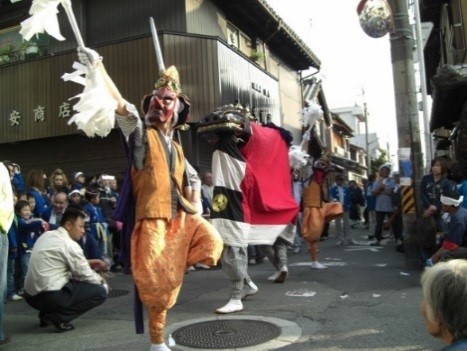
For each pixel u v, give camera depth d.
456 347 1.66
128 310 5.81
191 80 11.05
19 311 6.06
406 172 8.17
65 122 11.64
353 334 4.45
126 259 3.86
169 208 3.73
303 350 4.06
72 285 5.07
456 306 1.71
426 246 7.27
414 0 10.50
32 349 4.44
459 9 12.69
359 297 5.90
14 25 13.56
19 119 12.14
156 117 3.88
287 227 6.86
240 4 13.93
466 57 11.83
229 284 7.16
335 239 14.09
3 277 4.58
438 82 7.43
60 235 5.14
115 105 3.33
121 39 11.18
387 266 8.29
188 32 11.74
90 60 3.34
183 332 4.61
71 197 7.73
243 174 5.74
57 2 3.25
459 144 7.58
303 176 8.91
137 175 3.76
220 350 4.09
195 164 10.81
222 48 11.64
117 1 12.41
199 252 3.73
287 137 6.68
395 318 4.90
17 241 6.88
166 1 11.98
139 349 4.29
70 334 4.89
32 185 7.76
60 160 12.33
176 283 3.62
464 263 1.81
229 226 5.50
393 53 8.57
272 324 4.80
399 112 8.47
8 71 12.30
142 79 10.97
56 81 11.77
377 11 8.23
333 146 31.70
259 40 16.39
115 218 3.79
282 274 6.92
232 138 5.82
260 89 14.22
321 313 5.21
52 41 12.73
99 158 11.92
